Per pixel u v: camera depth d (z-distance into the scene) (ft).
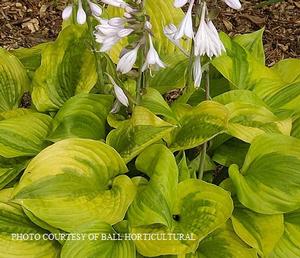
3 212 1.31
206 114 1.38
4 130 1.43
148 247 1.24
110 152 1.32
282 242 1.33
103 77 1.49
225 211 1.27
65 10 1.33
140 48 1.31
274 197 1.31
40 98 1.54
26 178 1.26
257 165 1.38
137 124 1.34
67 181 1.29
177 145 1.38
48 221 1.23
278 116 1.52
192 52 1.33
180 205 1.32
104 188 1.33
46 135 1.46
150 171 1.33
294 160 1.35
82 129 1.43
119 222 1.30
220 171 1.53
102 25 1.26
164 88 1.55
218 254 1.29
